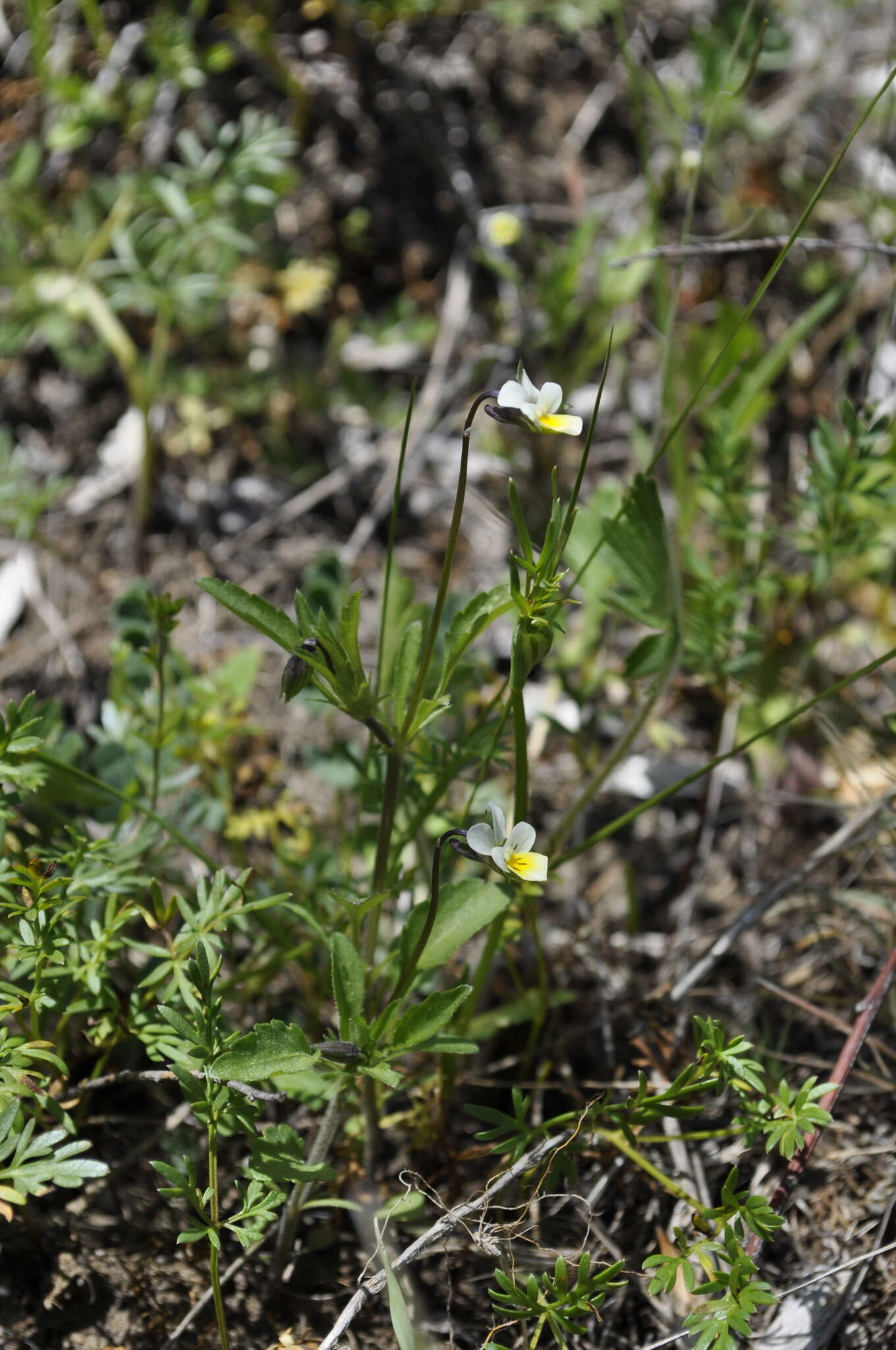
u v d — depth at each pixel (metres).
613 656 4.61
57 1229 3.01
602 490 3.80
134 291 4.68
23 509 4.28
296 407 5.17
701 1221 2.69
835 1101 3.06
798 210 5.61
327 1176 2.56
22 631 4.64
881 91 2.63
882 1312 2.94
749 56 5.53
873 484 3.50
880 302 5.34
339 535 5.03
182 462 5.07
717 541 4.62
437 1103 3.12
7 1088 2.50
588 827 4.25
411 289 5.43
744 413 4.33
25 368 5.09
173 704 3.48
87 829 3.42
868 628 4.68
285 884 3.46
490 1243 2.61
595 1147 3.08
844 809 3.86
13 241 4.78
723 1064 2.65
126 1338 2.88
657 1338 2.96
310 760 3.57
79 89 4.90
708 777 3.87
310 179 5.40
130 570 4.86
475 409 2.38
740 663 3.62
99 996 2.73
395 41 5.57
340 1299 2.97
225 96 5.38
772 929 3.88
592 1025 3.51
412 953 2.50
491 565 4.89
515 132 5.72
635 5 5.90
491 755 2.87
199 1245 3.02
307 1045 2.45
